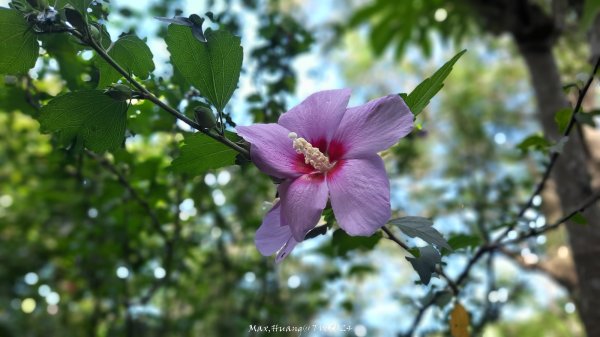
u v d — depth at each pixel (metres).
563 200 0.55
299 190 0.24
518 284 0.75
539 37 0.66
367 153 0.24
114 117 0.26
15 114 0.77
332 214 0.27
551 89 0.63
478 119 1.25
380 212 0.22
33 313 0.82
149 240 0.69
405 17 1.22
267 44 0.54
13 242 0.80
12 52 0.25
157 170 0.49
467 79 1.45
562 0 0.69
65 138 0.26
